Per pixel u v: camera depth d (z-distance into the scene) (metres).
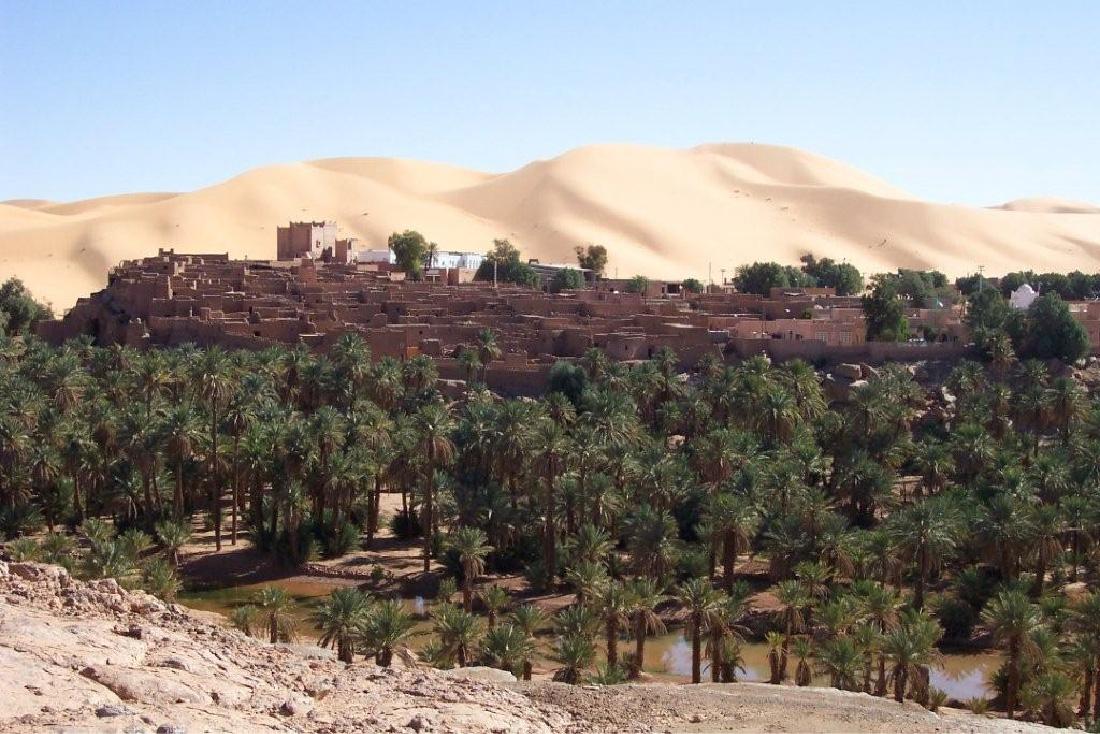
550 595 72.25
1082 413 94.56
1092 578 72.50
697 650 55.12
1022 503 69.62
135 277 160.88
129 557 63.69
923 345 119.12
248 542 85.06
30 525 83.69
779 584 63.94
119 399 99.81
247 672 25.25
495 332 128.12
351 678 26.77
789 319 131.88
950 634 65.56
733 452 80.06
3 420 83.75
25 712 19.20
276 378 103.56
